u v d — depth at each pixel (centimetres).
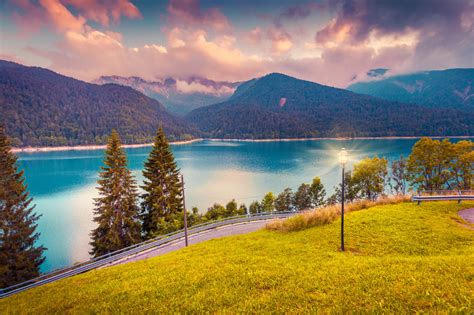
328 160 14112
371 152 15150
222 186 8650
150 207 3881
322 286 735
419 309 553
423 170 4400
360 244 1199
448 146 4084
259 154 17825
